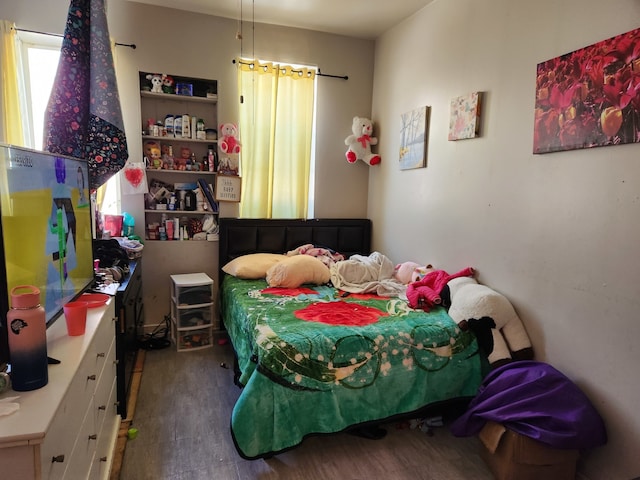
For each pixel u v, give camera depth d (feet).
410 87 10.41
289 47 11.37
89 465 4.40
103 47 7.79
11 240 3.66
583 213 5.85
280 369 5.92
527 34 6.77
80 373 3.95
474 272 8.16
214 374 8.86
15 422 2.89
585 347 5.88
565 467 5.64
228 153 11.02
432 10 9.46
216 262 11.46
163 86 10.37
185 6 10.16
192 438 6.62
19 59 9.27
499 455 5.75
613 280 5.45
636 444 5.22
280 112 11.60
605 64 5.42
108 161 7.99
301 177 11.91
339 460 6.25
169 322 11.12
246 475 5.85
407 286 8.95
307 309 7.78
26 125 9.50
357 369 6.35
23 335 3.24
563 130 6.06
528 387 5.78
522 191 6.93
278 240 11.68
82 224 5.80
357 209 12.80
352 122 12.29
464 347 7.04
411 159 10.24
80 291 5.69
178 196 11.02
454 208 8.75
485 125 7.78
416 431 7.05
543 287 6.56
